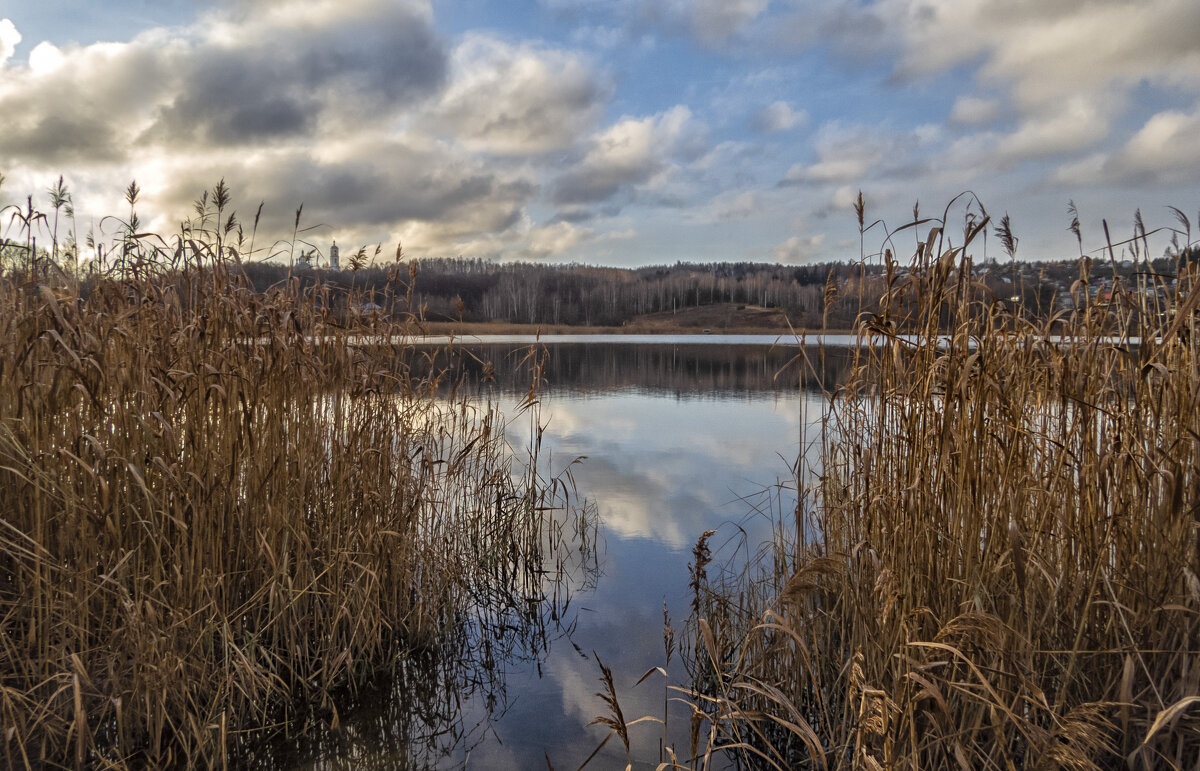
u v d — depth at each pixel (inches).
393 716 131.4
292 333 146.3
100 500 118.4
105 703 112.5
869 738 90.0
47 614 113.7
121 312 127.3
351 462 160.9
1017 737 98.7
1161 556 97.8
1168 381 102.0
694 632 164.4
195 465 127.9
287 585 138.7
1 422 113.8
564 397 641.6
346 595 147.5
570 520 259.1
